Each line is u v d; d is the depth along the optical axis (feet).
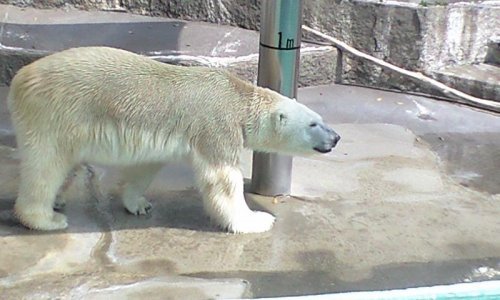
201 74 14.70
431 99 24.32
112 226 15.21
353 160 19.26
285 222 15.83
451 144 20.85
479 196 17.69
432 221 16.28
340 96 24.09
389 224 16.03
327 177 18.16
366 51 25.12
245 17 26.17
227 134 14.58
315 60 24.59
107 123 14.20
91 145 14.32
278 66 15.92
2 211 15.40
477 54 25.64
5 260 13.66
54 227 14.80
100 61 14.26
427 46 24.61
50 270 13.46
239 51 23.89
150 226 15.31
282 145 14.99
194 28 25.88
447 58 25.20
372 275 14.02
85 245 14.39
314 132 14.85
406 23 24.44
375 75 24.97
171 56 22.81
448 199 17.39
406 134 21.38
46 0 26.61
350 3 24.76
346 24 25.02
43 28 24.64
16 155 18.16
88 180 17.15
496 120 22.93
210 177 14.73
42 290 12.83
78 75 14.03
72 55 14.33
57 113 13.92
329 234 15.43
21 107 14.07
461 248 15.23
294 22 15.74
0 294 12.64
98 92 14.03
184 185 17.33
